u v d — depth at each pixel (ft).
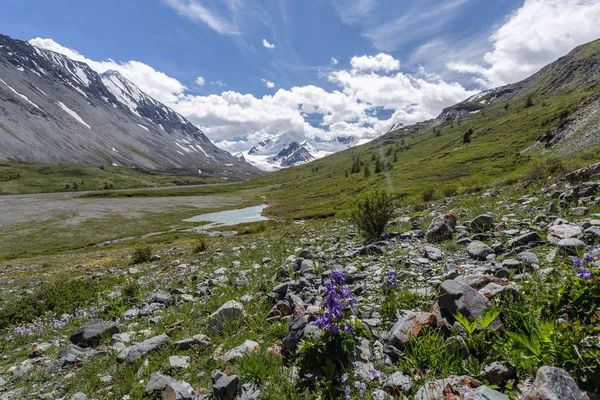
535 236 26.40
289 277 31.68
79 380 19.49
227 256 62.90
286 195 556.92
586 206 34.30
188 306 31.12
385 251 35.68
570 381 9.71
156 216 339.98
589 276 13.61
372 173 527.40
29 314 38.40
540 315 14.35
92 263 102.12
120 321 31.09
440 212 60.49
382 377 13.35
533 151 238.48
